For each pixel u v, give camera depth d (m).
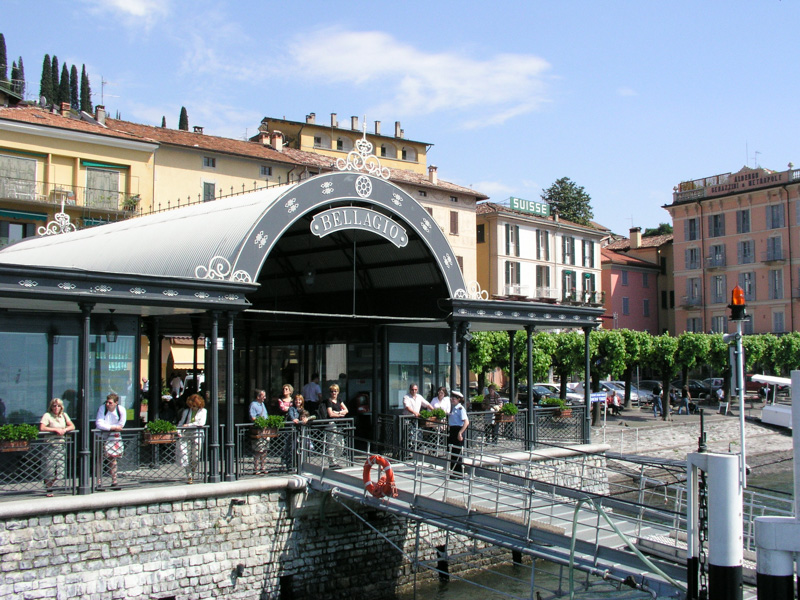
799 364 56.62
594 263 71.62
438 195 59.28
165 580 13.62
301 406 17.25
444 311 20.62
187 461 14.88
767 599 7.62
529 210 67.19
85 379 13.95
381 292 22.20
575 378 60.25
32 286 13.32
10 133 39.91
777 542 7.59
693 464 9.53
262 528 14.86
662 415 44.75
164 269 16.77
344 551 15.96
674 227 73.50
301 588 15.23
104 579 13.02
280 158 50.97
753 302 67.31
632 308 75.50
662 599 10.43
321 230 17.62
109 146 43.03
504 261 63.62
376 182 18.70
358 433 21.41
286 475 15.88
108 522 13.18
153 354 18.81
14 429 13.21
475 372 39.84
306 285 23.84
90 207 41.47
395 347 21.53
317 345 23.53
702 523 9.55
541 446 21.56
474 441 19.56
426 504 14.66
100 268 18.95
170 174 46.00
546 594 16.72
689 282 72.06
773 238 66.12
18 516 12.29
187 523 13.98
